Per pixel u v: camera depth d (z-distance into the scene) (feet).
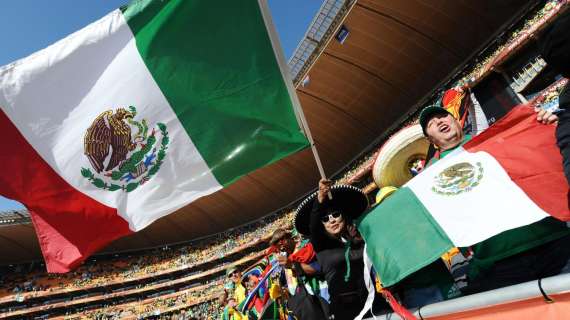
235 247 146.20
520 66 46.96
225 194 143.54
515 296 6.05
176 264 156.04
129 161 12.41
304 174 131.13
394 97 95.86
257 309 18.04
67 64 12.11
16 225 135.95
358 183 104.53
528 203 6.89
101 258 160.25
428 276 8.85
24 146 12.17
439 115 10.37
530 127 7.79
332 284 10.04
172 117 12.28
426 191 8.20
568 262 7.18
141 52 12.10
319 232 10.62
